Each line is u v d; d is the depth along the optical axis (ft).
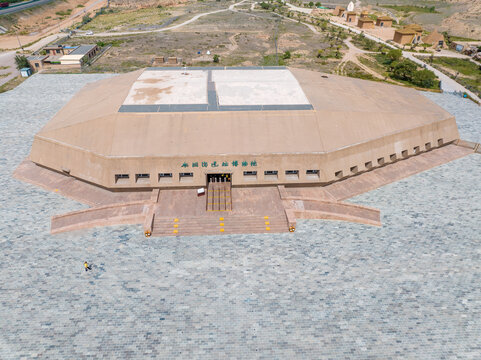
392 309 81.97
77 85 221.25
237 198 116.16
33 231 103.19
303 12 549.54
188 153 114.73
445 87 248.11
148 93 135.64
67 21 478.59
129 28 427.33
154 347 73.61
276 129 121.29
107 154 114.32
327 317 80.18
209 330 77.30
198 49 337.11
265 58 310.45
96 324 77.92
